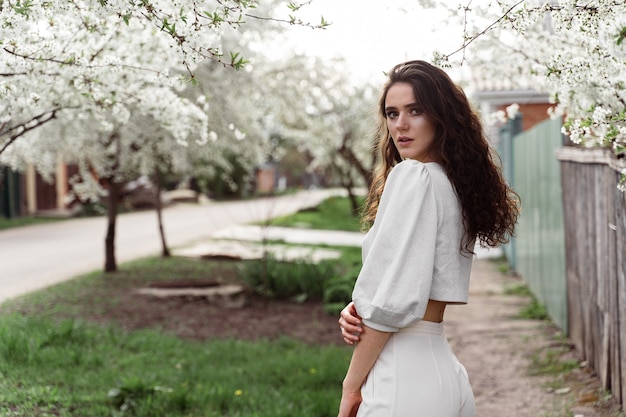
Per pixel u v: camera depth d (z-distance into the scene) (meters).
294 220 26.80
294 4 2.77
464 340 7.41
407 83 2.04
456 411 1.98
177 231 22.23
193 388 5.46
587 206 6.04
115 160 11.44
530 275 10.49
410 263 1.88
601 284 5.45
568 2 2.89
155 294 9.98
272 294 10.09
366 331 1.93
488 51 5.59
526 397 5.36
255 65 10.61
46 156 11.04
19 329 7.25
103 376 5.77
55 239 19.50
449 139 2.02
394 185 1.96
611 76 3.36
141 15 3.11
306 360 6.64
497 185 2.10
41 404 4.85
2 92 3.56
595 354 5.76
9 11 2.97
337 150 20.91
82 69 3.93
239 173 38.78
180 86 4.85
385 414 1.93
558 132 7.56
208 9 5.44
